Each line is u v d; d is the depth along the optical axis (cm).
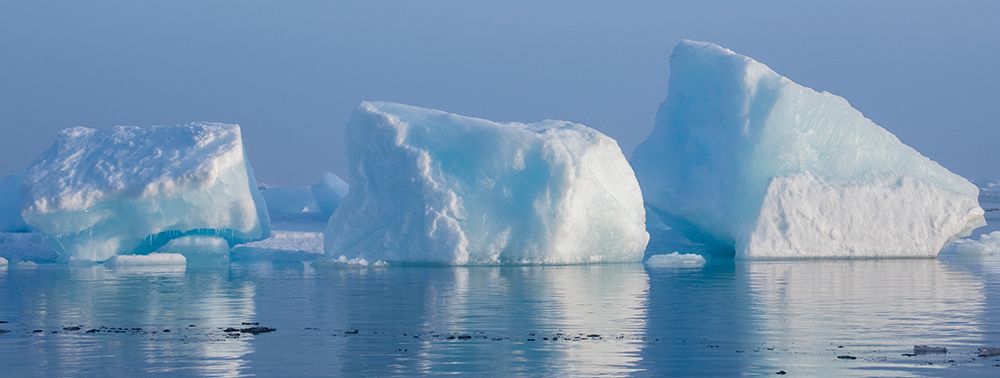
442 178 14725
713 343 7012
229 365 6262
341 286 11431
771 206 16575
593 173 15112
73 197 15825
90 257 16250
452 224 14550
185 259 16038
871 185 16912
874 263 15625
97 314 8788
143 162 16212
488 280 12169
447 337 7306
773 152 16988
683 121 18788
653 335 7388
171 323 8150
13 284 11962
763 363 6269
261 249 18125
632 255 15638
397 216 14962
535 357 6494
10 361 6406
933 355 6506
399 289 11000
